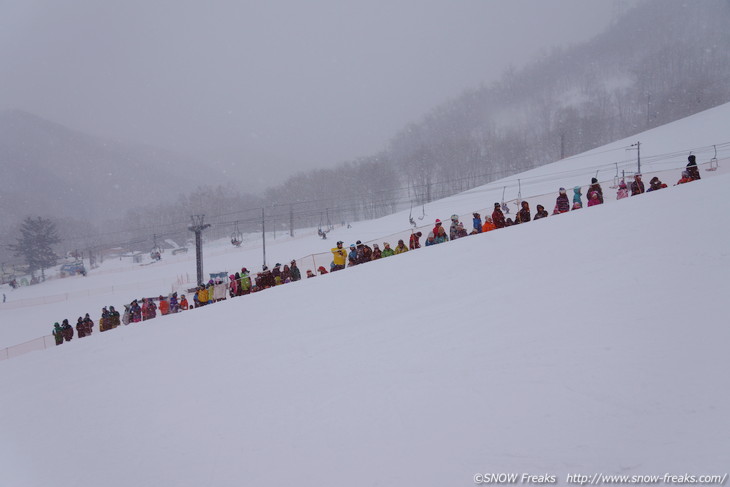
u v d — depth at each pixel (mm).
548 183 49219
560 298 6137
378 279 10695
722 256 5867
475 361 4980
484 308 6676
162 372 7707
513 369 4566
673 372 3762
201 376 6965
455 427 3883
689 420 3197
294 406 5070
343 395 5027
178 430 5234
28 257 92500
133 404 6492
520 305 6344
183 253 81625
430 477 3354
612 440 3229
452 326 6305
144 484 4246
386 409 4477
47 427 6445
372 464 3680
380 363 5676
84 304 49750
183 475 4227
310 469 3824
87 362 9969
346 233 60969
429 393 4559
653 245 7109
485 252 10266
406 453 3709
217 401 5797
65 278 75812
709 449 2895
